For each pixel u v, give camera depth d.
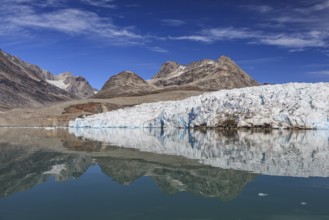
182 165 22.27
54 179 18.20
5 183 17.23
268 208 12.67
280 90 75.31
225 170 20.16
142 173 19.62
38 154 29.73
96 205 13.26
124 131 74.56
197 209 12.70
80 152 31.05
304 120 66.00
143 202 13.65
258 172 19.38
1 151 32.44
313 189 15.29
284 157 25.52
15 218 11.77
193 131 69.75
